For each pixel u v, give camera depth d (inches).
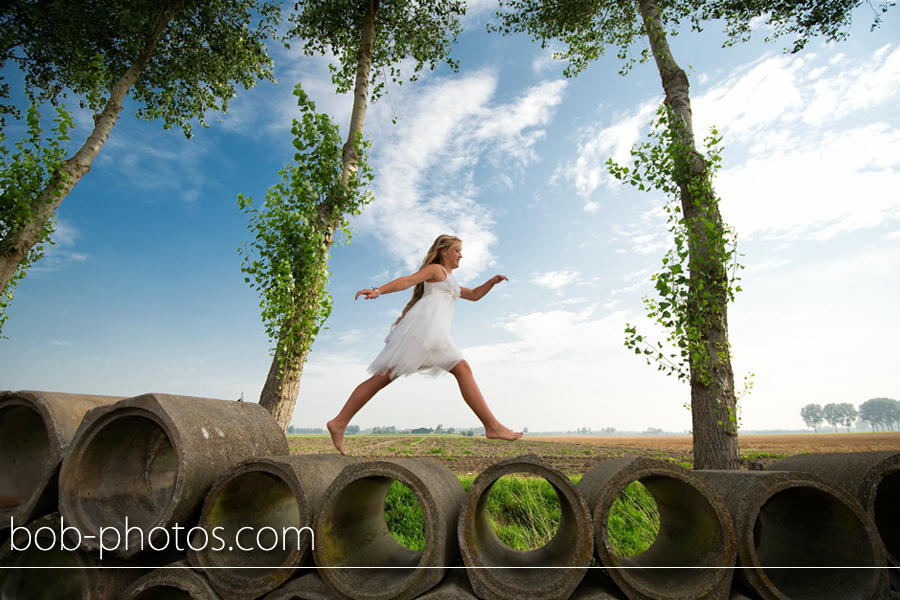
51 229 259.9
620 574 75.5
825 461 95.7
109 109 305.7
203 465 82.4
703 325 203.0
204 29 375.6
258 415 115.6
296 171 221.8
